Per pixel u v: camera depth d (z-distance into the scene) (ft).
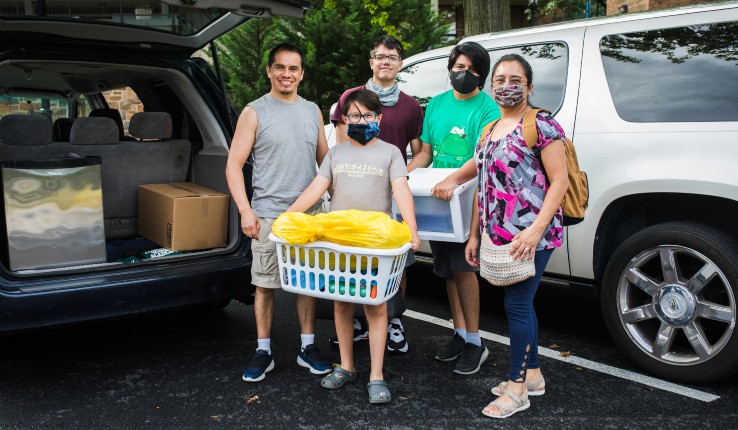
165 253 12.21
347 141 11.01
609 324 11.47
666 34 11.32
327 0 31.07
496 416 9.63
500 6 24.67
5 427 9.43
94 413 9.90
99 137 12.89
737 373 10.96
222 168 13.37
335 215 9.05
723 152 10.15
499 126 9.56
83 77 15.35
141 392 10.68
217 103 13.50
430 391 10.67
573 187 9.48
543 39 13.07
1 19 10.66
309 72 30.89
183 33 12.45
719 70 10.58
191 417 9.77
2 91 15.03
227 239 12.67
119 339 13.28
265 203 11.00
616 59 11.80
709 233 10.25
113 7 11.03
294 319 14.44
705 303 10.28
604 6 45.09
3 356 12.30
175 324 14.23
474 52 11.02
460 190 10.06
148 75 14.21
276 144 10.89
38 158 12.37
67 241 11.30
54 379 11.23
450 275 11.39
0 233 11.02
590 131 11.69
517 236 9.16
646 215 11.68
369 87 12.02
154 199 12.80
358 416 9.78
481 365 11.75
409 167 12.03
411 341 13.05
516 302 9.64
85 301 10.34
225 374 11.43
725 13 10.75
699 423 9.39
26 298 9.95
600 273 11.93
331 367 11.41
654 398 10.22
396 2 31.91
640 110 11.23
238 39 33.19
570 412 9.81
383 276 9.09
